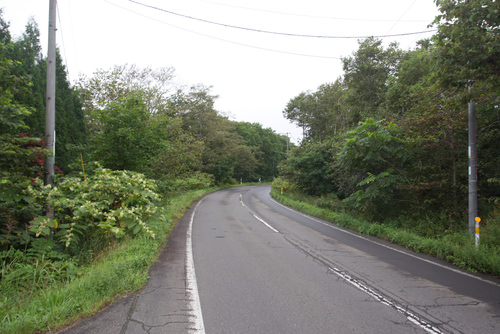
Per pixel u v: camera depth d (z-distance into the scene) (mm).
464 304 4629
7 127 5770
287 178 27656
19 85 6293
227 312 4137
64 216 7121
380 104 19578
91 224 7152
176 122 22547
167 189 15250
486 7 6504
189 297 4637
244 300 4586
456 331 3742
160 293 4770
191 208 18375
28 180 6023
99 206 7668
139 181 9164
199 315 4012
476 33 6703
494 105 9375
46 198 6215
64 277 5289
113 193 8664
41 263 5379
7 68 5973
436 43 7883
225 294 4816
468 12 6723
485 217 10281
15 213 6031
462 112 10047
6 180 5445
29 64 13352
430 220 10828
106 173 8664
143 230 8242
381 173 11727
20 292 4551
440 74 7926
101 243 7180
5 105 5641
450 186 11062
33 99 12219
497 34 6727
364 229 11336
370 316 4129
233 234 10281
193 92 39094
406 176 11906
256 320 3912
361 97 21156
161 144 12734
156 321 3799
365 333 3633
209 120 39844
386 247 8938
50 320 3613
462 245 7973
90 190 8016
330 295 4902
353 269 6504
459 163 11266
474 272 6484
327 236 10492
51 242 5996
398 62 20438
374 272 6316
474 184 8234
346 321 3953
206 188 36469
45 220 5859
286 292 4980
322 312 4223
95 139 11828
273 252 7844
